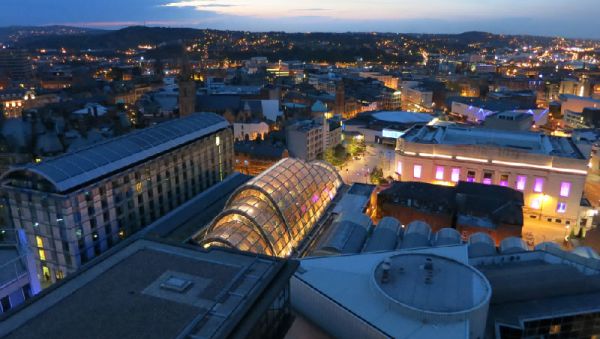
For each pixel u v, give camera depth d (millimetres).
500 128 189625
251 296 39875
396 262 61344
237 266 46031
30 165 91875
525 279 63438
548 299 60688
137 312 38281
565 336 58906
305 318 59750
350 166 199750
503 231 101062
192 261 47406
